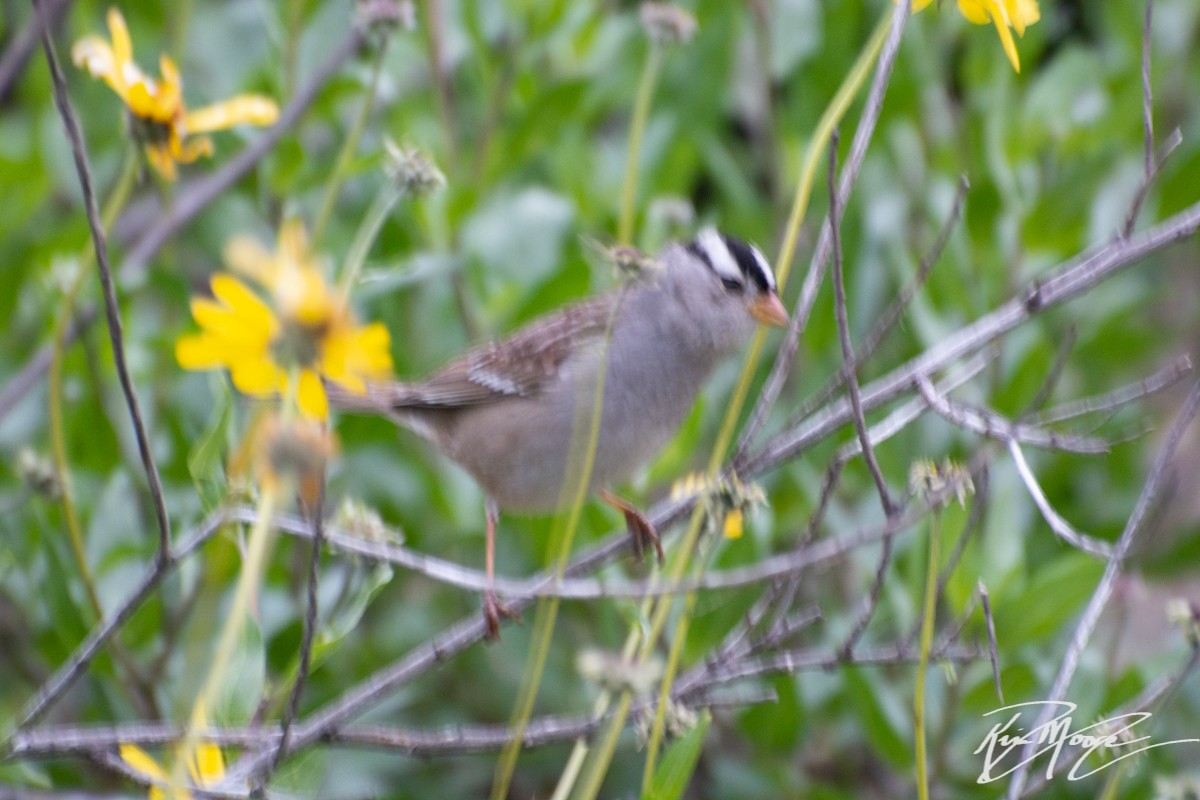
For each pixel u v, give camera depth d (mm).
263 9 10602
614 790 10430
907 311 10711
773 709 10008
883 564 7234
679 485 9359
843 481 11008
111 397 10156
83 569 8164
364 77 10352
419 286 11078
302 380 5223
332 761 10258
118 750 6949
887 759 9594
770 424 10898
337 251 10859
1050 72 11445
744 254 9422
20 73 11617
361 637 10758
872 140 11609
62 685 6461
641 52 11734
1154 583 10977
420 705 10844
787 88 12828
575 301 10250
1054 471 11086
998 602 9133
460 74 12141
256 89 10977
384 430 10773
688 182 12703
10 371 10773
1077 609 9703
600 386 6766
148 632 8891
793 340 7801
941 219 11109
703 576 7391
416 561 6723
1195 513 12375
